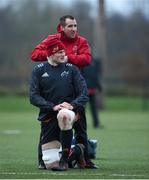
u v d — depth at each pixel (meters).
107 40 127.00
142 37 119.56
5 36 129.50
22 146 34.00
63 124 22.55
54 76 23.22
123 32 127.56
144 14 122.56
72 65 23.48
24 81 104.38
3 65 126.44
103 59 82.88
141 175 21.95
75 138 23.83
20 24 131.00
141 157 28.64
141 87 99.94
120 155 29.53
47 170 23.14
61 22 24.14
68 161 23.50
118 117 64.50
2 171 22.94
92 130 46.53
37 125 51.75
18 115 69.19
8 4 132.12
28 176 21.56
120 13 128.75
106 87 99.25
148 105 88.81
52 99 23.22
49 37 24.20
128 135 41.78
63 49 23.23
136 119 60.56
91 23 128.88
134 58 107.31
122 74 106.75
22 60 126.81
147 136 41.00
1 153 30.23
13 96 96.06
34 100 22.98
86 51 24.20
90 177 21.36
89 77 47.44
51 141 23.14
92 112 48.81
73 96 23.44
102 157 28.56
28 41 129.75
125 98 95.88
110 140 38.03
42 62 24.50
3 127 49.53
